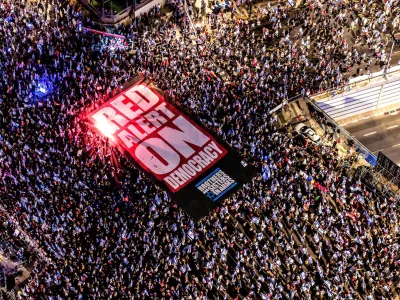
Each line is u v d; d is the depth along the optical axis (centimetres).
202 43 10819
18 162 9506
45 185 9281
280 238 8819
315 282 8556
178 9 11162
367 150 9744
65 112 10038
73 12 11162
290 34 11025
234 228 8931
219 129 9794
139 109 9988
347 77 10519
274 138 9731
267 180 9256
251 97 10212
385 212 9075
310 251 8806
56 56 10719
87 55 10700
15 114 10050
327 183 9306
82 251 8794
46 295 8562
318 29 11019
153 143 9600
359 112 10625
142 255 8675
